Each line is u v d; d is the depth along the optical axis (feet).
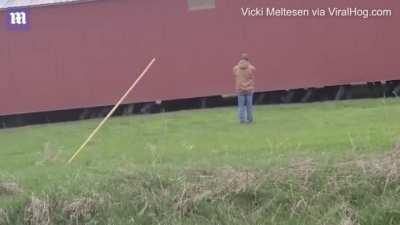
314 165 45.09
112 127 104.12
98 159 66.39
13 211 43.86
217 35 116.98
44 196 44.37
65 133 102.37
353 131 72.28
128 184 44.96
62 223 43.37
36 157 76.43
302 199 42.83
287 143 65.26
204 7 116.78
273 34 116.98
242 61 96.84
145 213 43.09
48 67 118.73
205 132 89.15
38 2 126.31
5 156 82.07
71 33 118.11
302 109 109.70
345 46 117.19
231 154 58.49
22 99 118.93
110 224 42.70
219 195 43.62
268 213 42.65
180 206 43.21
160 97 118.21
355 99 121.08
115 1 117.29
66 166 58.59
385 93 121.08
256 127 90.07
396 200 42.34
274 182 44.06
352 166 44.57
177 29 117.29
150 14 117.29
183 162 51.21
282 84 117.39
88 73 118.73
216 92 117.29
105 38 118.01
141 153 68.74
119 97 118.62
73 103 119.03
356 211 42.11
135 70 118.11
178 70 117.70
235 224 42.04
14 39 118.01
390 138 57.57
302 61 117.29
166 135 89.45
